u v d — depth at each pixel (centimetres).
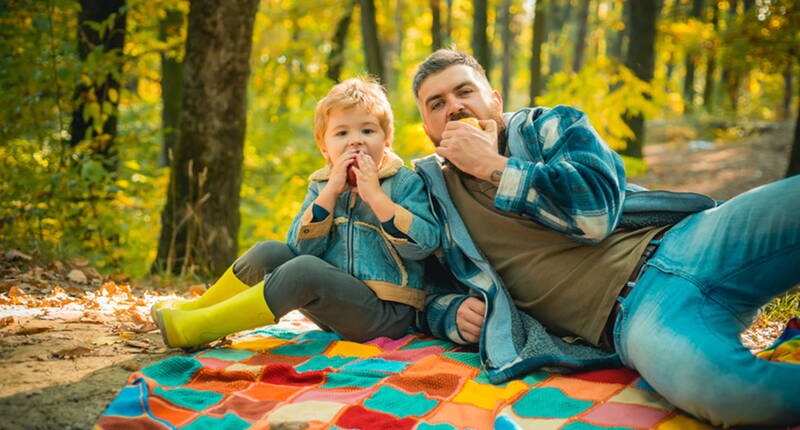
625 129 680
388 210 246
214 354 248
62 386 209
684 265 208
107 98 571
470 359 241
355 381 216
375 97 268
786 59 1197
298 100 795
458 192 263
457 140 241
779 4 1102
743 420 176
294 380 218
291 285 239
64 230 505
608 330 234
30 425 179
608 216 224
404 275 262
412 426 184
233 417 188
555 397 202
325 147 277
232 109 498
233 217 511
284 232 680
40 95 520
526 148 250
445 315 258
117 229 547
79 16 579
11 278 381
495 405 196
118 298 354
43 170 522
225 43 485
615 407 194
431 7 1166
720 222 209
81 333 272
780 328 311
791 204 199
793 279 204
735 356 178
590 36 2531
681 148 1568
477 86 265
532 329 238
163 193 655
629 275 228
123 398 191
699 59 1927
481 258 250
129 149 667
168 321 243
